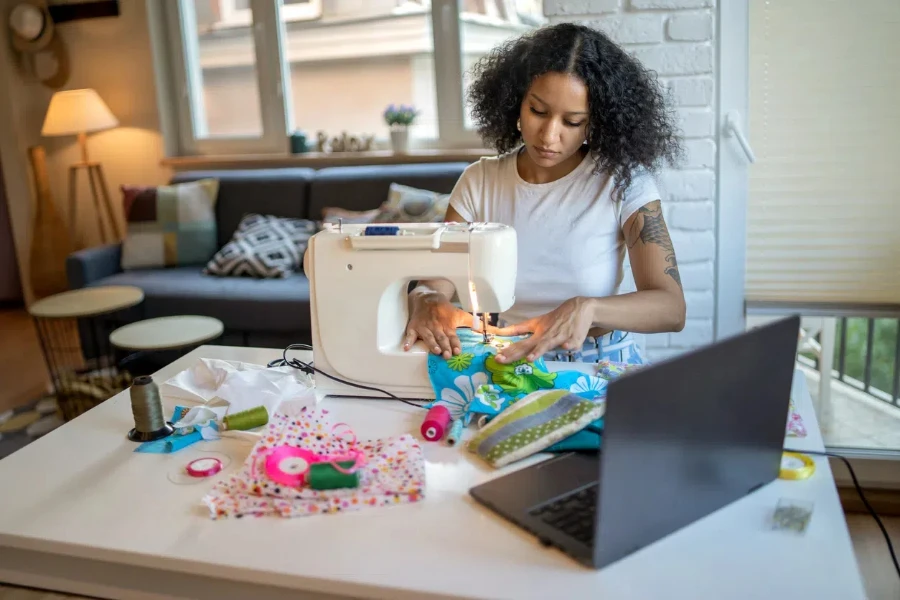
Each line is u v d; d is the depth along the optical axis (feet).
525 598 3.05
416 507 3.69
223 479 4.00
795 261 8.09
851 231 7.91
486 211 6.02
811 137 7.73
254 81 14.51
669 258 5.51
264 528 3.60
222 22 14.38
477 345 4.87
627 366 4.97
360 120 14.24
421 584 3.16
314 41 14.06
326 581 3.24
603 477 3.04
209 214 13.11
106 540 3.56
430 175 12.37
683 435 3.32
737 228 8.04
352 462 3.89
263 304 11.02
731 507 3.62
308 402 4.67
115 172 15.33
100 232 15.16
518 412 4.23
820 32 7.48
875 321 8.33
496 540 3.42
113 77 14.84
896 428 8.38
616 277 5.95
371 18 13.67
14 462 4.32
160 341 9.41
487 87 5.94
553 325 4.83
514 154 6.06
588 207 5.75
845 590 3.04
